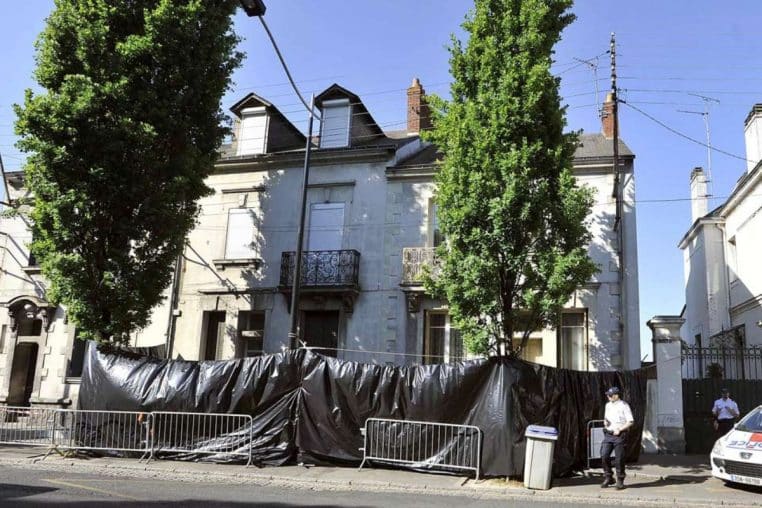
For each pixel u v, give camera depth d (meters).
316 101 20.72
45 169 13.17
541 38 12.41
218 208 20.48
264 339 18.94
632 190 17.03
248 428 11.90
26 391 21.19
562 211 11.99
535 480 10.11
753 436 10.52
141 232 14.05
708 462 13.40
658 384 15.16
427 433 11.20
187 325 19.83
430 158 19.50
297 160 19.83
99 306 13.62
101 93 13.35
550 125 12.43
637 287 16.48
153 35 13.95
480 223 12.11
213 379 12.30
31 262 21.55
